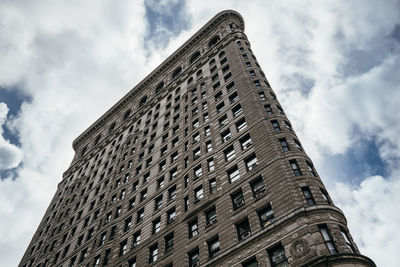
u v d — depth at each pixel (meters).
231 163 37.09
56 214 65.75
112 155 67.81
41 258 56.09
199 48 74.25
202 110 51.28
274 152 33.50
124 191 52.09
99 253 43.53
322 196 28.45
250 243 27.66
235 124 41.84
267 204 29.67
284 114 41.06
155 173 48.62
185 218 35.97
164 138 55.34
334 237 24.36
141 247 38.00
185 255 31.98
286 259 24.75
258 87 46.06
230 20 74.69
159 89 76.88
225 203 33.28
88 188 64.75
